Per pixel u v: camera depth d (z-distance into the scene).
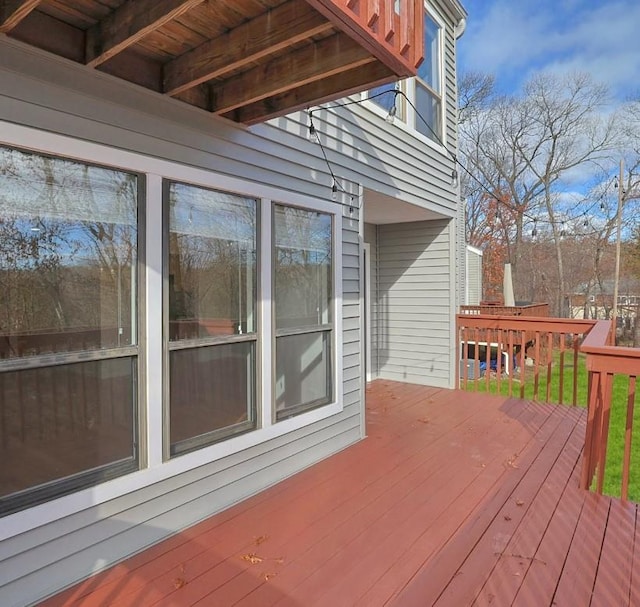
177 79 2.37
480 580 2.17
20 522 1.95
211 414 2.83
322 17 1.84
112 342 2.31
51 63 2.04
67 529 2.11
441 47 6.23
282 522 2.71
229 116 2.88
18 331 1.97
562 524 2.70
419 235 6.75
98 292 2.25
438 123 6.21
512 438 4.27
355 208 4.34
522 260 21.02
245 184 3.04
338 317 4.00
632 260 17.00
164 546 2.45
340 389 4.00
